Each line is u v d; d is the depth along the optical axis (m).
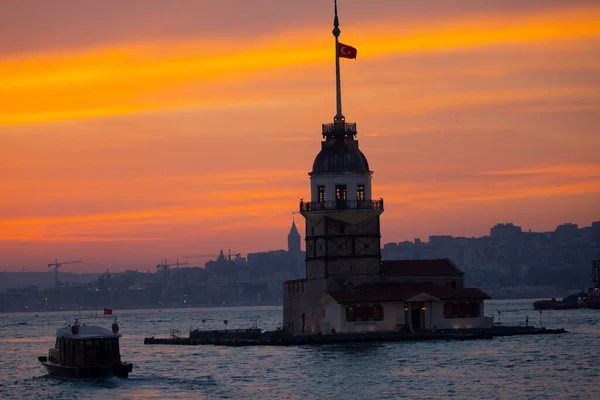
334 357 192.25
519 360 182.62
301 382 162.25
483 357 187.50
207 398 149.62
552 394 145.50
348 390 152.88
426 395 146.75
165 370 186.12
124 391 157.88
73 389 161.38
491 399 142.62
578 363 177.75
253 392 154.25
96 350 171.12
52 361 181.75
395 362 182.00
